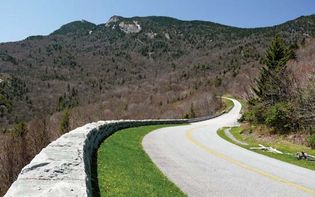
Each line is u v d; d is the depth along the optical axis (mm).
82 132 12328
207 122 59750
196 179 11898
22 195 4605
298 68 39875
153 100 144500
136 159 14055
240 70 164125
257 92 39250
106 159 12266
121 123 28266
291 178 13383
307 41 77625
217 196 9891
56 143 8891
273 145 29688
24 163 39125
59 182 5281
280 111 32531
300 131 30672
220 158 17484
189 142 24344
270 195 10430
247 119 39812
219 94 130250
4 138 47500
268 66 40156
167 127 39188
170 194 9242
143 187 9320
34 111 163000
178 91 168750
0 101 155250
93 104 142375
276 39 41031
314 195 10766
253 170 14578
